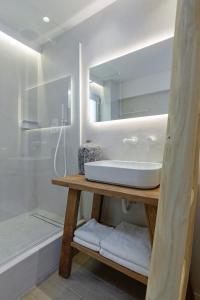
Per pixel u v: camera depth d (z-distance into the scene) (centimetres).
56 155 191
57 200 185
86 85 170
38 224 172
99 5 154
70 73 179
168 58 126
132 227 129
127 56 145
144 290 113
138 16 138
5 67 181
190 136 55
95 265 136
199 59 54
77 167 175
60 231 152
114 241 110
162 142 127
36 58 204
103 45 158
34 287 116
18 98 191
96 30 162
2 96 178
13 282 105
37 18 167
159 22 129
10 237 146
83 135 173
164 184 60
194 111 55
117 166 113
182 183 55
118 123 149
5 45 181
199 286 108
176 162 56
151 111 133
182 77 56
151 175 97
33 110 203
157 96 131
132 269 96
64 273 123
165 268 58
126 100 146
